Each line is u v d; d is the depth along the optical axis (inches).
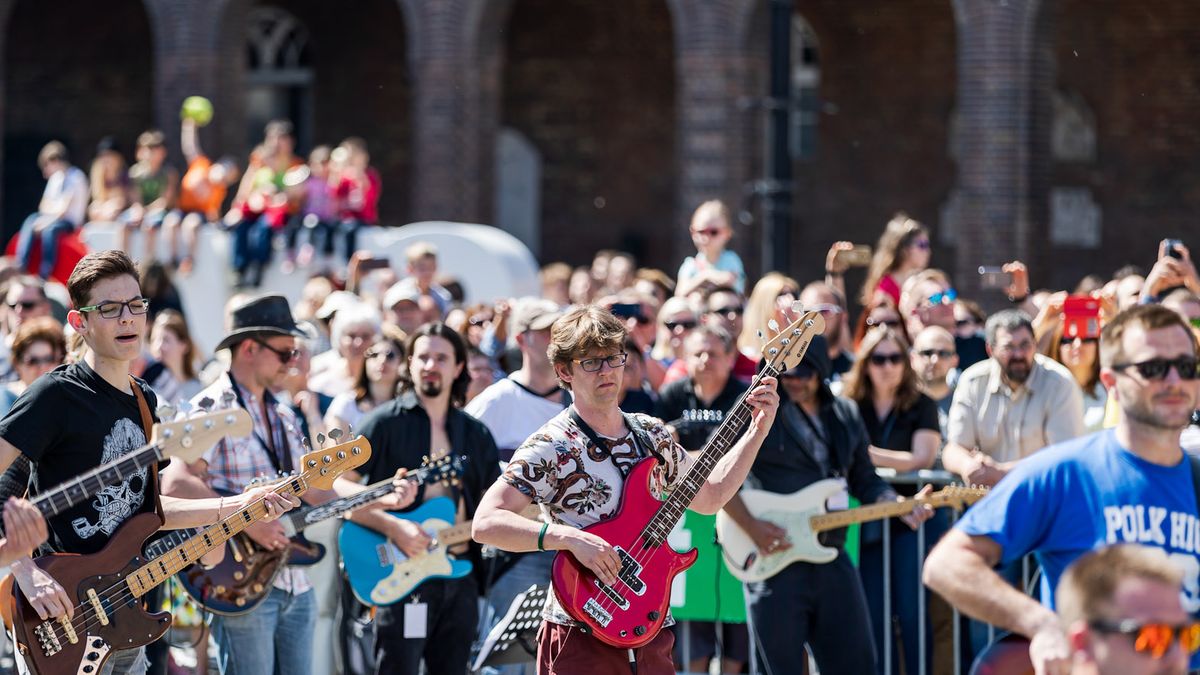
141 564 335.9
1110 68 1448.1
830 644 430.6
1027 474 264.8
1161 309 261.1
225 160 1155.3
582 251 1572.3
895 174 1497.3
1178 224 1441.9
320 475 348.2
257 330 400.2
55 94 1630.2
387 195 1595.7
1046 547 265.6
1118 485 261.1
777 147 717.3
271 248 962.7
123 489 336.8
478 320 628.7
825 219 1514.5
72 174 1000.2
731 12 1157.1
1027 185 1126.4
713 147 1160.8
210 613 401.1
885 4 1487.5
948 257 1486.2
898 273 624.7
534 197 1578.5
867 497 442.9
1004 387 461.7
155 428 315.0
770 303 539.2
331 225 962.7
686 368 521.3
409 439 423.5
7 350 573.9
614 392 324.2
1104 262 1462.8
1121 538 259.8
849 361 565.3
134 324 332.2
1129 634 206.4
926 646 471.5
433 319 613.9
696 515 475.8
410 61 1234.0
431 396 423.2
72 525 332.5
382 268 748.6
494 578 437.7
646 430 331.9
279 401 421.1
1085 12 1448.1
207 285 980.6
